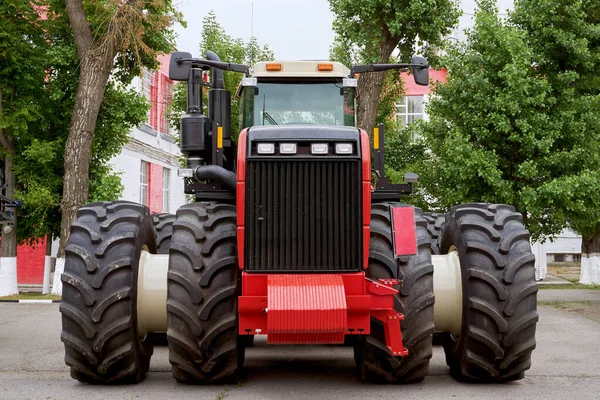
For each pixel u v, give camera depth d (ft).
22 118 55.57
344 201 17.84
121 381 19.81
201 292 18.38
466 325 19.54
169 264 18.71
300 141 17.88
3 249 57.88
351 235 17.79
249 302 17.37
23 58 56.70
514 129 55.52
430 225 29.99
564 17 56.49
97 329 18.84
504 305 19.22
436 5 56.08
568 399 18.11
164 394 18.52
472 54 57.52
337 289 17.01
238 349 19.01
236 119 38.86
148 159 85.97
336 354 26.13
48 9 60.23
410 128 68.13
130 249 19.36
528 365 19.76
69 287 18.99
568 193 51.98
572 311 42.60
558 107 56.34
